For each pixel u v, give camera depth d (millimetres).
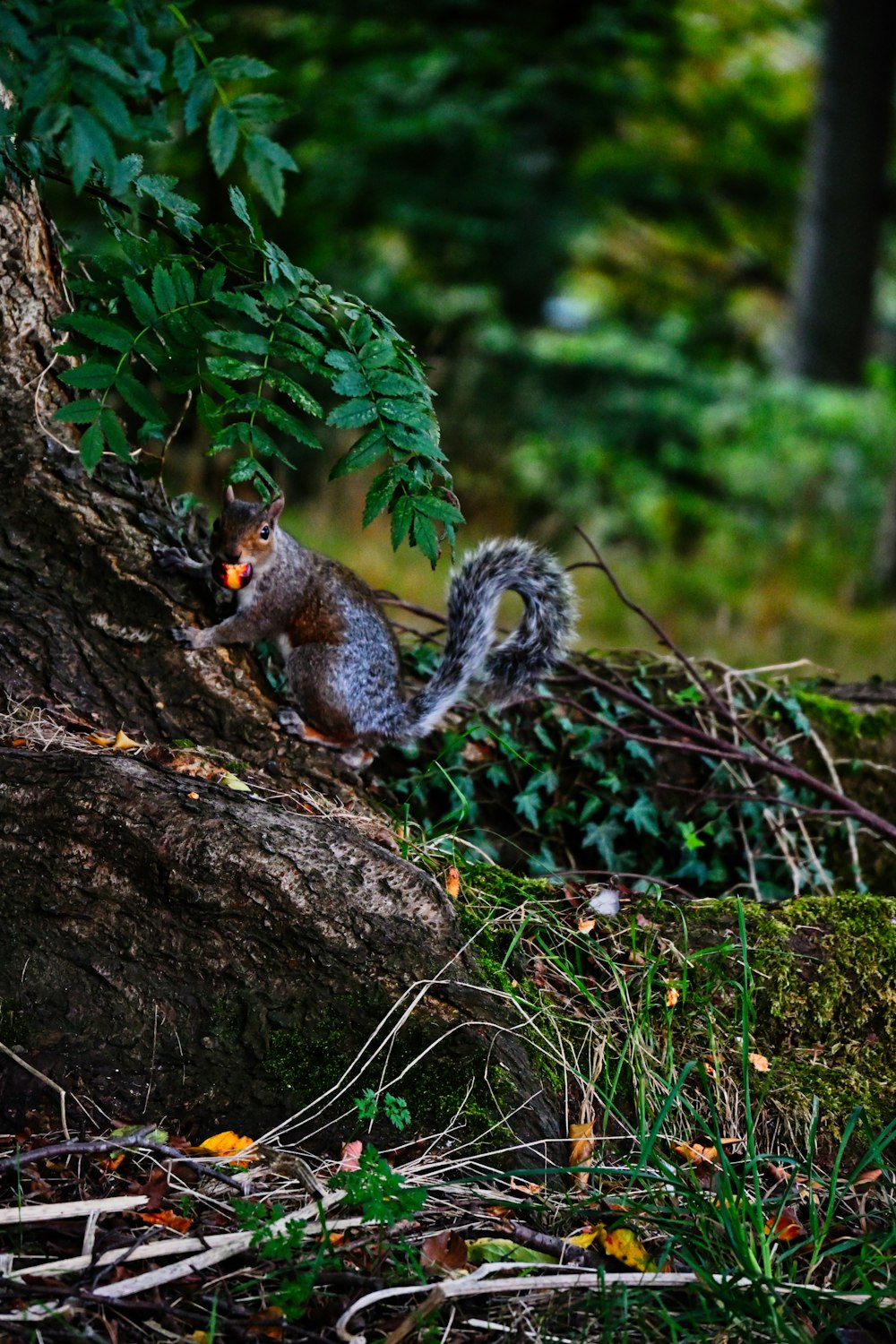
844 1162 6094
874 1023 6609
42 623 6477
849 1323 5074
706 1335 4910
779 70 31141
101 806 5836
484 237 24203
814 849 8484
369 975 5922
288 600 6938
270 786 6711
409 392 6336
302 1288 4750
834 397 24141
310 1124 5738
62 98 4992
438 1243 5207
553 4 25531
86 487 6633
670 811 8305
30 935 5668
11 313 6449
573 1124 5992
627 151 29906
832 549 21281
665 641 8398
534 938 6531
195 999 5766
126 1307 4613
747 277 35625
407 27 24266
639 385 23469
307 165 22719
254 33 22672
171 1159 5414
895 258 37531
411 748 7848
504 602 15484
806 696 8945
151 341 6383
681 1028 6359
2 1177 5258
